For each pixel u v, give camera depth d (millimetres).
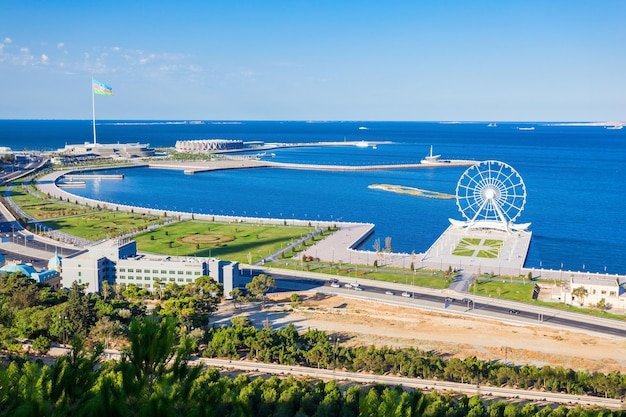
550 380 175500
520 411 140375
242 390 140125
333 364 189750
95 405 50500
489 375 179625
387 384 176125
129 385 53062
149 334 54812
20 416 48219
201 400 54906
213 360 193625
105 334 198250
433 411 131000
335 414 136625
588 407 162500
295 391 144125
